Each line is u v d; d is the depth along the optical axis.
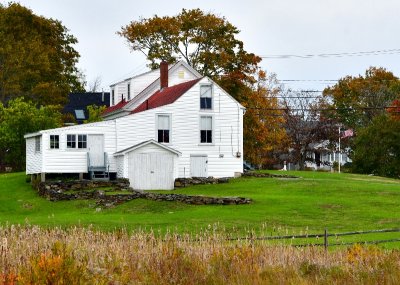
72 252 24.09
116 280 22.12
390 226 49.78
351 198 64.19
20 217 58.34
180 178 80.50
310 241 40.66
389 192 68.00
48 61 117.19
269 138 118.69
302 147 138.00
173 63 105.38
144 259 25.44
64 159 79.31
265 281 23.20
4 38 116.06
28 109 96.19
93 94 144.38
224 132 84.75
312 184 73.75
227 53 107.81
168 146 81.94
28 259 23.83
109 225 48.06
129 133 81.62
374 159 115.38
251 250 27.48
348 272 25.11
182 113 83.38
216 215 54.59
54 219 52.25
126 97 104.69
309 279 24.20
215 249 28.00
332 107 145.88
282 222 51.41
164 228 47.06
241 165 85.19
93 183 75.00
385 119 117.88
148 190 76.44
